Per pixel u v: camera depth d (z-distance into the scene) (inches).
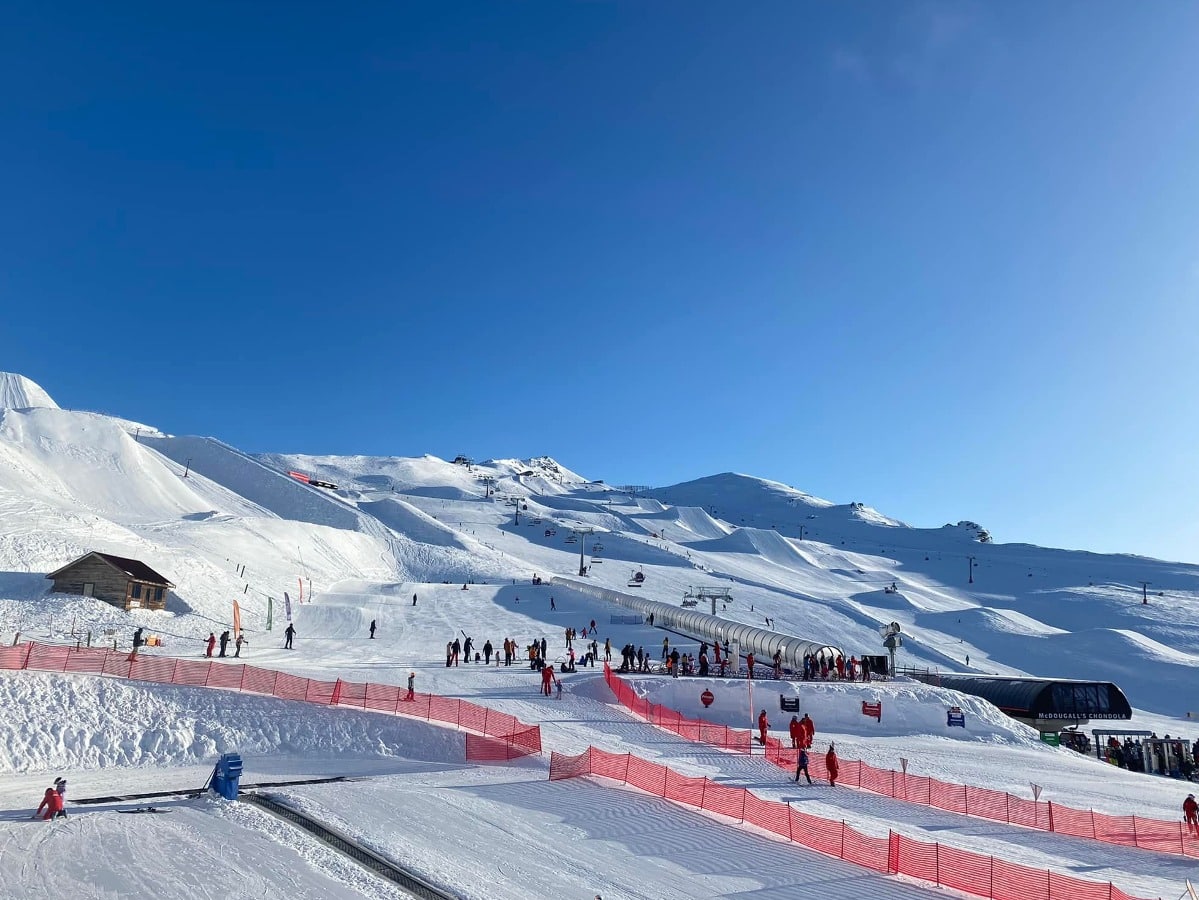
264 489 5246.1
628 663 1724.9
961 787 1024.2
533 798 846.5
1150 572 7273.6
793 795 925.8
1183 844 814.5
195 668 1229.1
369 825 714.8
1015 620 4212.6
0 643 1411.2
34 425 3996.1
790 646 1924.2
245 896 538.6
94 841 643.5
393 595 2967.5
